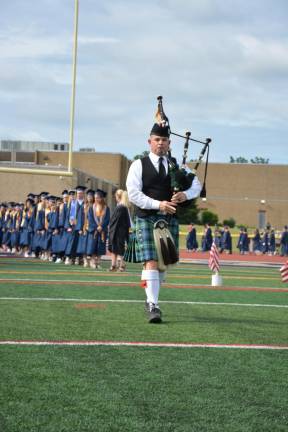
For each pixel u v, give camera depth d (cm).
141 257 676
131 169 687
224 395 399
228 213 7388
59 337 559
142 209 684
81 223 1697
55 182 3719
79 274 1315
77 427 334
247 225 7356
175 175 680
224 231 4316
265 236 4541
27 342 531
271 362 489
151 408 369
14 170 2436
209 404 380
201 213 7212
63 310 724
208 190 7388
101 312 718
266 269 2073
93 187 4375
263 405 382
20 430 327
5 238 2572
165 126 684
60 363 464
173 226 698
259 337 592
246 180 7369
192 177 693
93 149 6544
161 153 691
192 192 688
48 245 2045
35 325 614
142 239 678
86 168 6216
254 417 359
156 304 667
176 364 473
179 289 1041
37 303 777
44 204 2086
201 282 1215
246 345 550
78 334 576
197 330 620
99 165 6212
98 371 446
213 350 526
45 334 570
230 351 524
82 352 502
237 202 7375
